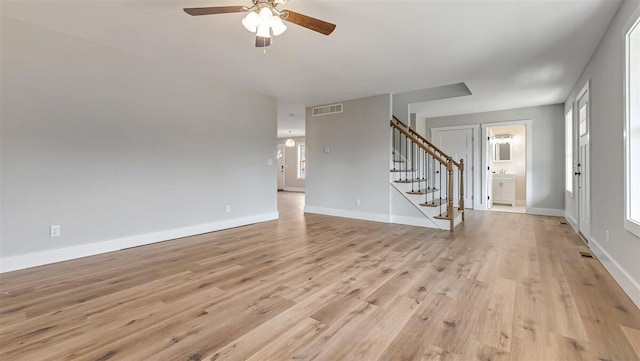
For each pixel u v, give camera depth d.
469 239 4.07
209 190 4.51
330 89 4.98
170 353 1.59
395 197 5.24
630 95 2.30
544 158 6.04
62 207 3.11
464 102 5.76
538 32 2.90
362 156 5.57
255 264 3.04
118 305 2.14
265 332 1.79
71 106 3.15
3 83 2.75
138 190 3.71
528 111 6.19
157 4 2.49
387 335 1.76
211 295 2.31
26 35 2.86
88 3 2.48
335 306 2.13
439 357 1.55
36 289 2.41
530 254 3.37
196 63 3.85
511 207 7.29
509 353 1.58
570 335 1.75
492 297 2.27
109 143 3.45
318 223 5.21
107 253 3.40
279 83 4.67
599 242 3.15
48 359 1.53
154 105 3.84
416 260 3.17
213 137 4.55
